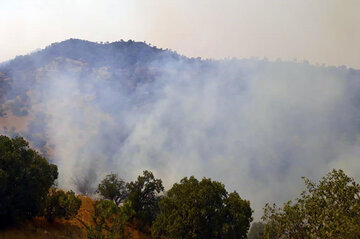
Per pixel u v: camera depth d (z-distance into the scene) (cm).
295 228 1345
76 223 3161
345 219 1137
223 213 2533
